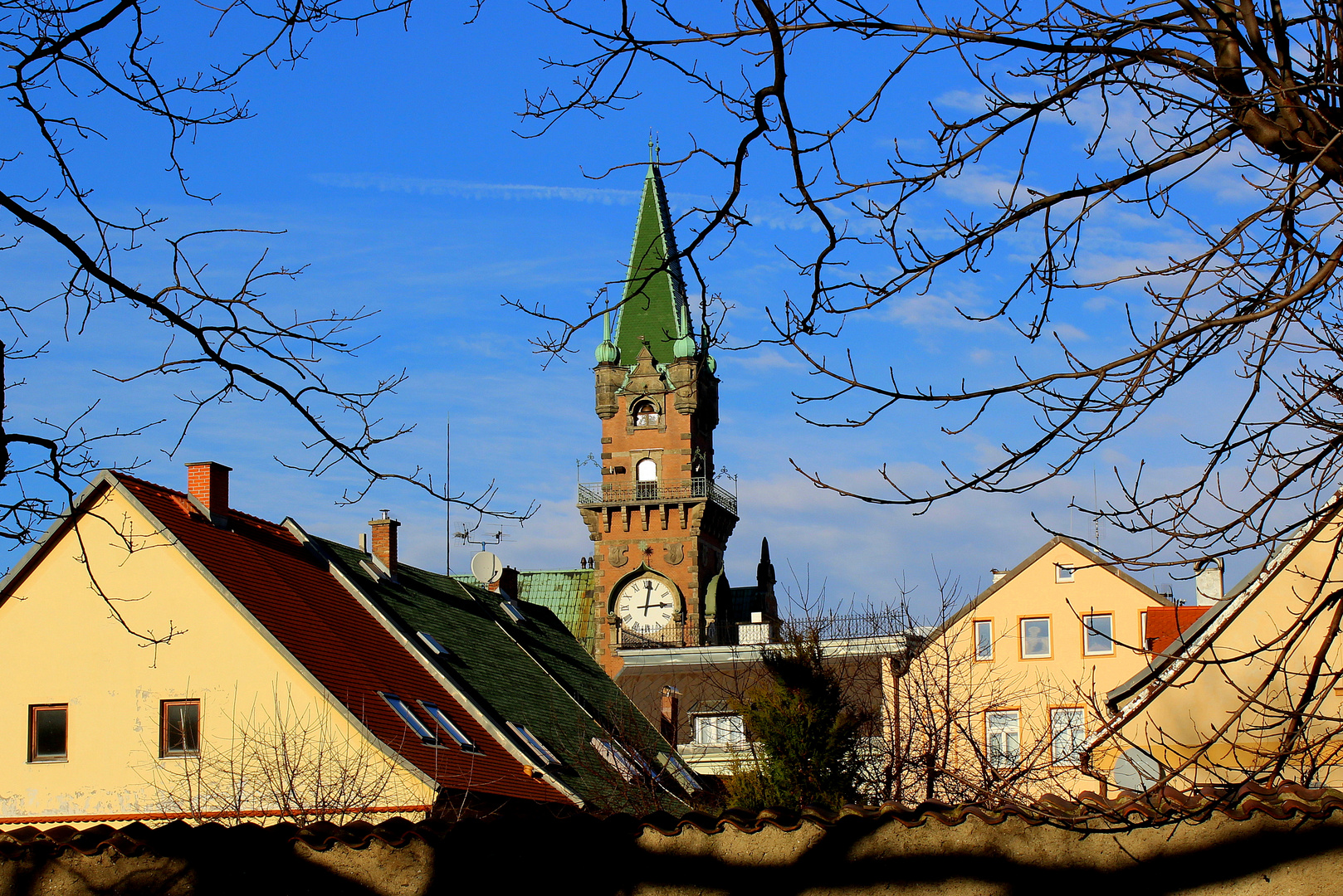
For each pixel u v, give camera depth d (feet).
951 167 34.94
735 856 45.91
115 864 47.91
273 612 112.37
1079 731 133.49
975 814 45.06
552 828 47.03
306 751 102.68
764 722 108.58
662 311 314.14
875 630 131.75
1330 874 42.88
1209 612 81.71
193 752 105.50
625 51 34.27
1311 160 31.96
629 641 299.58
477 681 134.21
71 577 110.32
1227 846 43.50
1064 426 34.53
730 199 35.22
